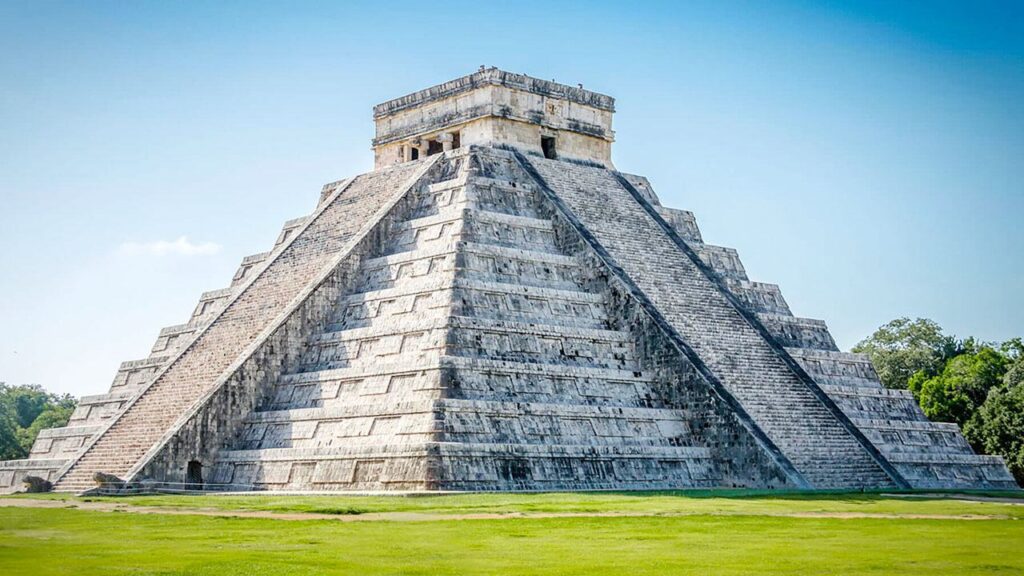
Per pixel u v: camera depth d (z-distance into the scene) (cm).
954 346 12738
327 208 7431
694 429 6056
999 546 3198
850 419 6831
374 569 2717
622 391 6097
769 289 7881
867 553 3038
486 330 5822
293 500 4662
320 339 6275
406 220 6912
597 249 6631
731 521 3819
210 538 3300
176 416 6012
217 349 6438
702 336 6388
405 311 6094
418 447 5184
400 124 7906
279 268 6981
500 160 7188
